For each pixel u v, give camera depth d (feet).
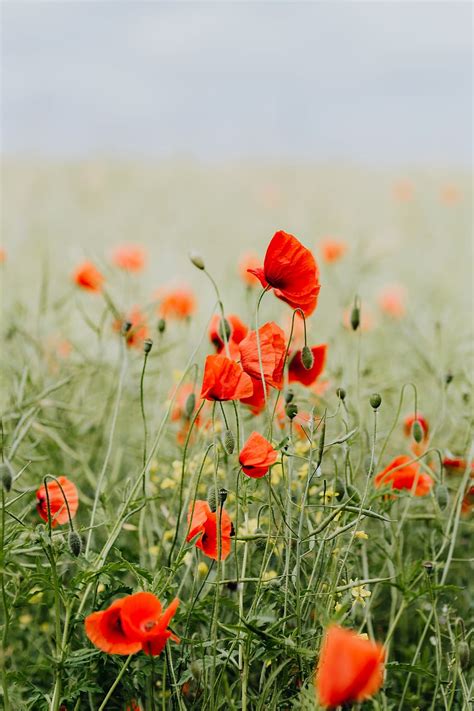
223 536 6.04
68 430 7.54
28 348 8.37
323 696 5.50
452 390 7.73
